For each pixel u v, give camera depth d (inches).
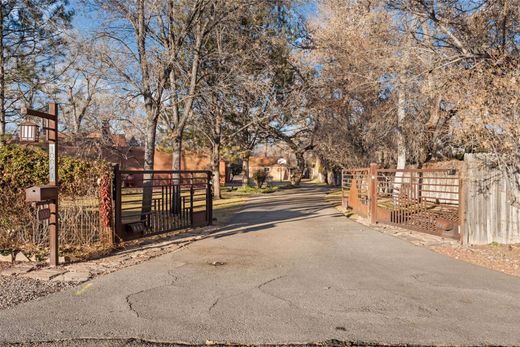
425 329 163.6
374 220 486.6
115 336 155.2
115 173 322.7
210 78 696.4
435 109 561.9
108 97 641.0
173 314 178.5
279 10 746.2
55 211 262.2
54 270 252.1
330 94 940.6
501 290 216.8
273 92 893.2
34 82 684.1
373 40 561.0
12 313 178.5
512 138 322.0
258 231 430.6
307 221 521.0
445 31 483.8
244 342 150.8
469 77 408.5
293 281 233.5
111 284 224.7
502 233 350.9
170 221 408.8
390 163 952.9
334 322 170.4
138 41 537.0
